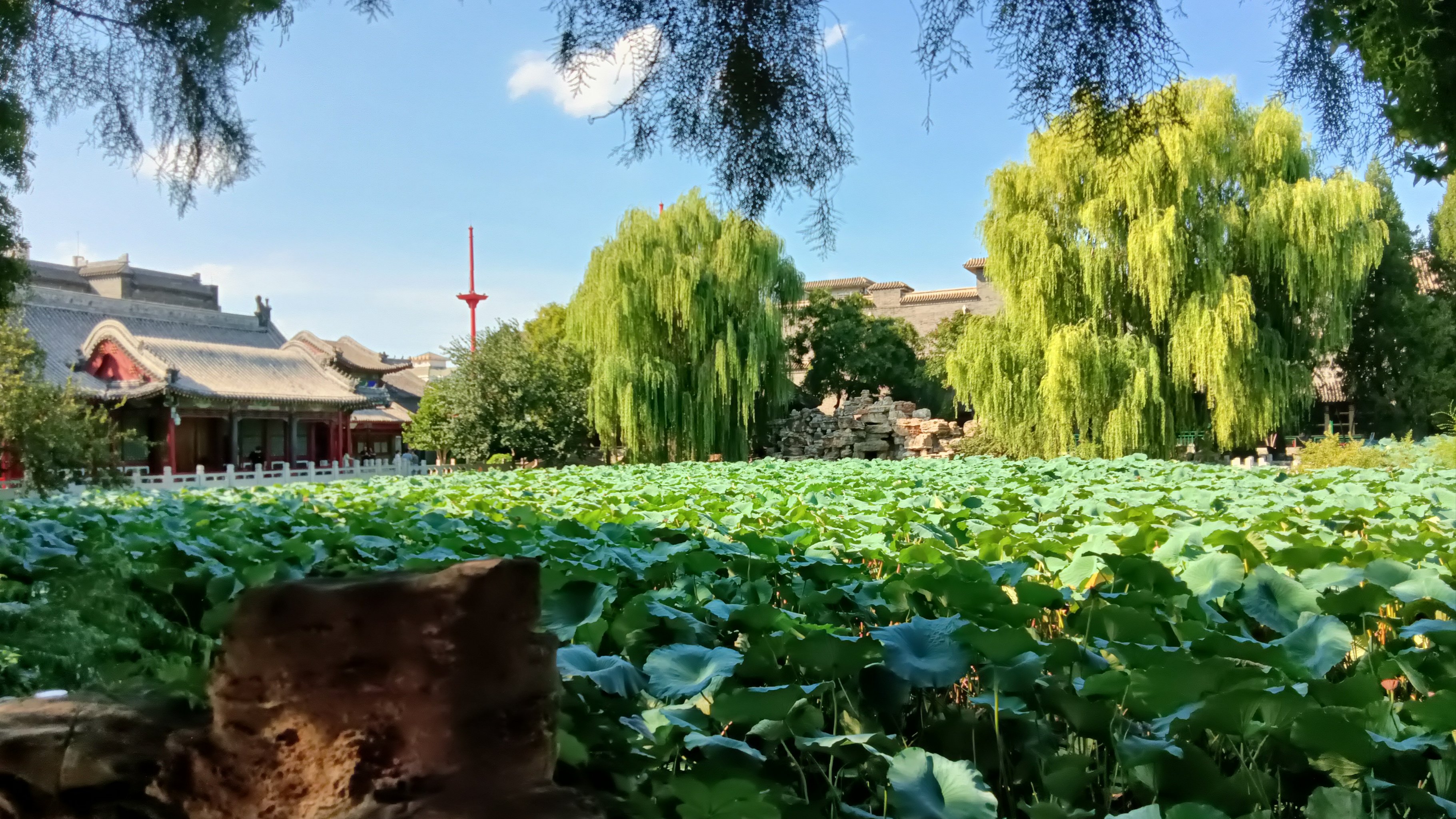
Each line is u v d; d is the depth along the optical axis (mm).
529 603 1860
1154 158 21531
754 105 3645
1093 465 15914
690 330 28609
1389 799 2033
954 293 50000
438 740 1697
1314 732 2035
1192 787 2045
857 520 6590
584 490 11797
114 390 31938
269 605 1758
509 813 1702
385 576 1846
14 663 2820
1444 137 3547
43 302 35594
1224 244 22328
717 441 29484
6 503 8117
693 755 2434
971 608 3260
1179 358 22188
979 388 24562
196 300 44688
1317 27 3557
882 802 2264
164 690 2105
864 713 2586
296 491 12711
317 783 1681
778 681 2658
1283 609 3285
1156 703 2271
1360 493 9102
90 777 1801
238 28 3617
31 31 3721
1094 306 23406
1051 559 4703
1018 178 24281
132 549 4730
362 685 1707
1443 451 15227
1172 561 4461
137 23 3701
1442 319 31594
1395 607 3459
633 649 2998
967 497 8242
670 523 7367
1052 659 2516
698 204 29438
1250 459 21562
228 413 34406
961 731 2453
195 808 1725
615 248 29312
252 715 1723
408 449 47469
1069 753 2254
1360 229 21953
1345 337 22688
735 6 3512
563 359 32125
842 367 38500
